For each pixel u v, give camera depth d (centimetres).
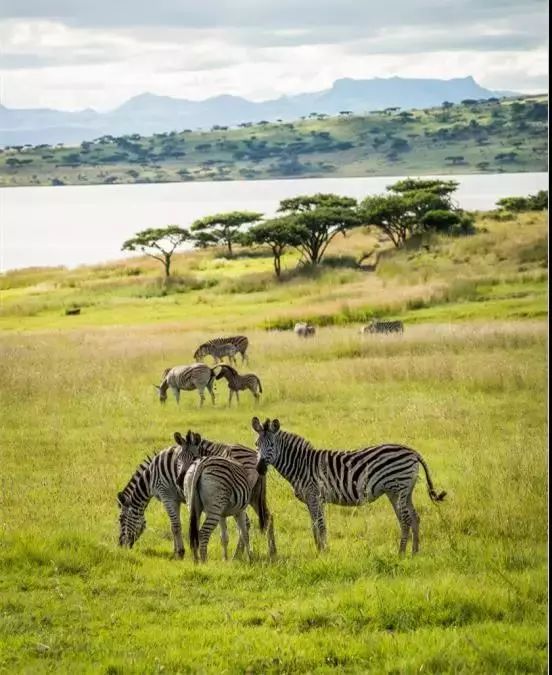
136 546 2361
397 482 2173
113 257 17338
